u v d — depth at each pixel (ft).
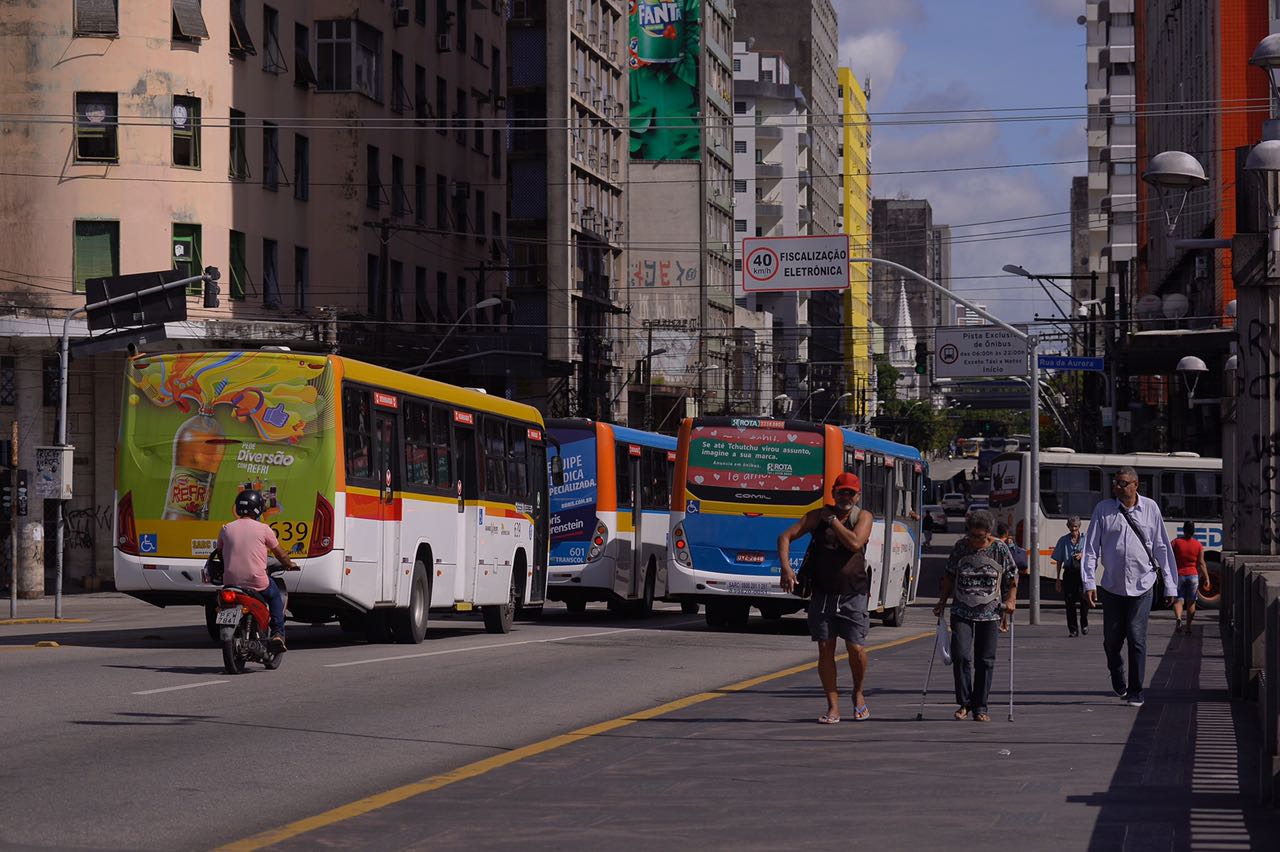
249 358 90.63
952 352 204.23
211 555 81.30
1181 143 310.65
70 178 199.00
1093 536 67.56
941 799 42.24
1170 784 44.86
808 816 39.65
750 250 192.65
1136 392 335.67
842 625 60.64
